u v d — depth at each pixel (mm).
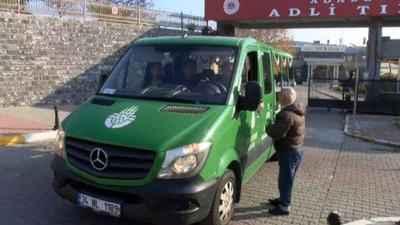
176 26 22125
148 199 4055
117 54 18469
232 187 4926
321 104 19453
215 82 5133
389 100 18484
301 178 7625
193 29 22688
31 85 15477
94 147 4312
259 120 6070
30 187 6340
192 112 4625
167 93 5078
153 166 4074
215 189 4371
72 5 16953
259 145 6195
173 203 4074
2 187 6312
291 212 5805
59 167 4578
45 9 15984
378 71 19734
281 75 7949
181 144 4141
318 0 18906
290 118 5324
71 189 4512
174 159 4086
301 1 19188
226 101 4910
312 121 15727
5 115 12930
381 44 19594
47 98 16047
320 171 8211
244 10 20125
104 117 4645
